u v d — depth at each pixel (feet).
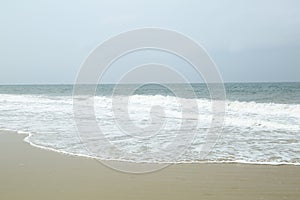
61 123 46.26
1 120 51.24
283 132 36.81
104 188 20.17
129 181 21.53
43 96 105.50
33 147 32.12
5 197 18.89
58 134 38.09
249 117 46.91
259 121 43.06
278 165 24.59
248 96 97.86
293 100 80.12
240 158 26.61
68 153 29.27
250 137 34.40
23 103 80.59
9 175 23.25
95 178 22.15
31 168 24.88
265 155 27.32
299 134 35.50
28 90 187.21
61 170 24.18
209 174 22.67
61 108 65.67
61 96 103.86
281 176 21.97
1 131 41.91
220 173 22.88
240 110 53.62
